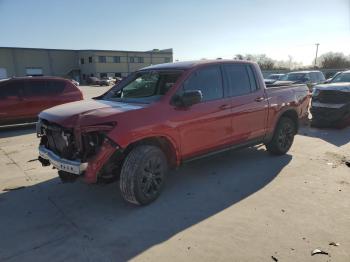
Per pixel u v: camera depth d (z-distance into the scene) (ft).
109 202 14.70
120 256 10.53
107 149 12.59
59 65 235.61
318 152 22.18
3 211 13.98
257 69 19.34
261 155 21.53
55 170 19.48
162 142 14.76
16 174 18.85
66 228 12.43
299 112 22.00
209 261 10.12
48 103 36.52
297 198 14.58
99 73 239.91
